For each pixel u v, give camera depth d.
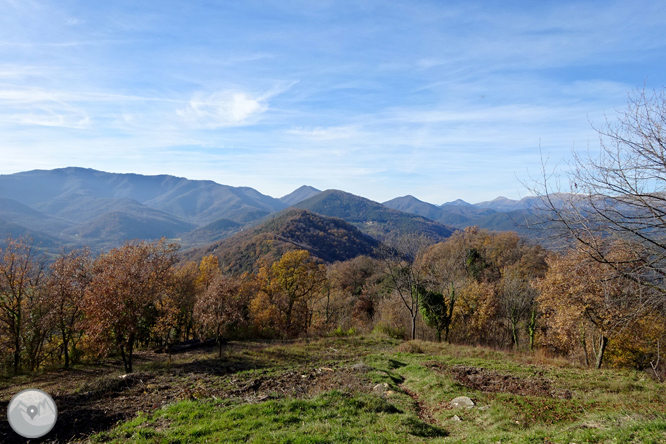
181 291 32.94
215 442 7.61
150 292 19.48
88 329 18.28
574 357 25.70
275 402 10.13
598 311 17.14
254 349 24.52
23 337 23.88
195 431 8.19
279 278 44.12
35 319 23.58
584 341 22.58
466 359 19.39
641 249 6.65
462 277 41.75
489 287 33.91
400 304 36.41
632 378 14.86
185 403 10.34
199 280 40.03
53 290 23.22
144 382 14.41
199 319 22.81
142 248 21.72
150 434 8.30
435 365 17.31
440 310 30.83
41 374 19.09
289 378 14.62
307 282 45.75
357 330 33.06
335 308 52.50
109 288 16.88
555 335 25.41
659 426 6.61
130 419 10.02
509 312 33.00
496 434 8.23
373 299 49.25
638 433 6.55
